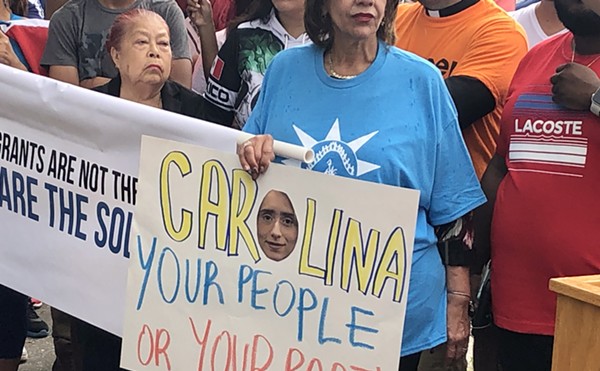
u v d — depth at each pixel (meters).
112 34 2.43
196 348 2.05
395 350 1.81
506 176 2.18
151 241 2.10
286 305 1.93
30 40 3.11
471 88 2.41
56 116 2.35
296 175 1.88
